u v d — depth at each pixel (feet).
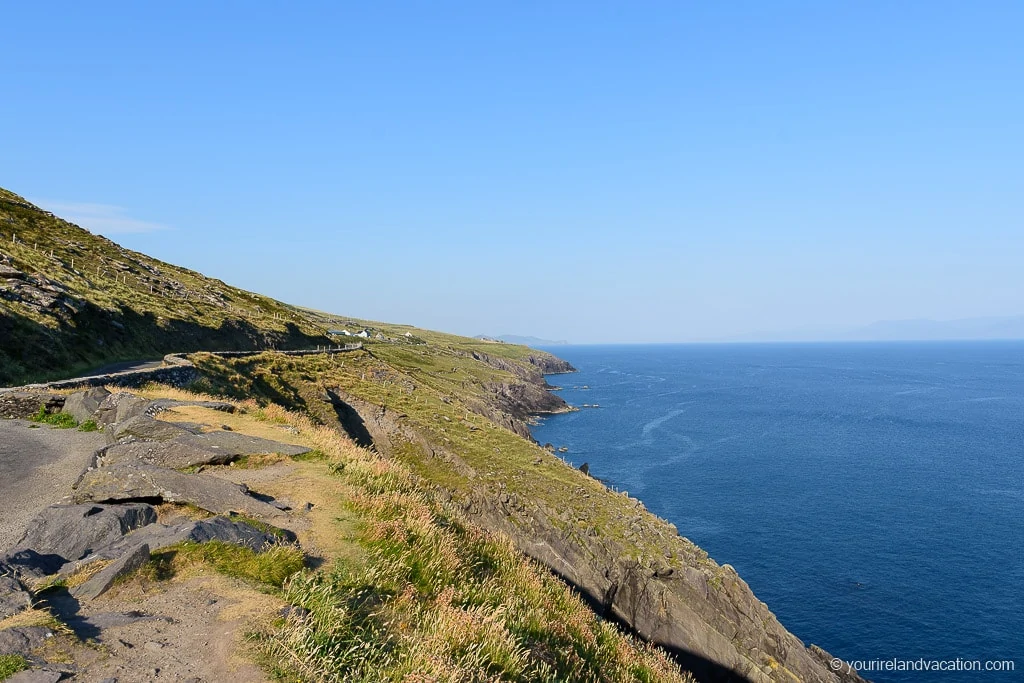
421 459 144.25
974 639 130.31
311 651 25.76
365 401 163.53
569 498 141.69
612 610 119.85
